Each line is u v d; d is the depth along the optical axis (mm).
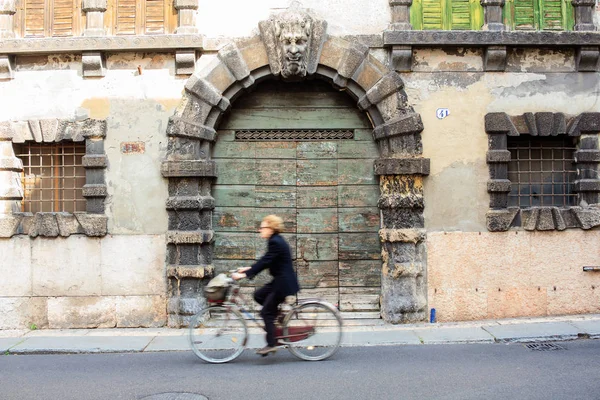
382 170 8969
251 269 6785
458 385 5941
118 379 6391
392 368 6625
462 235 9008
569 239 9070
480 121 9094
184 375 6496
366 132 9352
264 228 6930
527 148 9266
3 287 8984
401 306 8883
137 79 9102
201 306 8828
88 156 8992
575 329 8172
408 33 8867
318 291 9273
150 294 8977
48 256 9000
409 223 8930
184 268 8797
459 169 9047
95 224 8922
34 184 9273
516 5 9188
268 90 9383
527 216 9008
